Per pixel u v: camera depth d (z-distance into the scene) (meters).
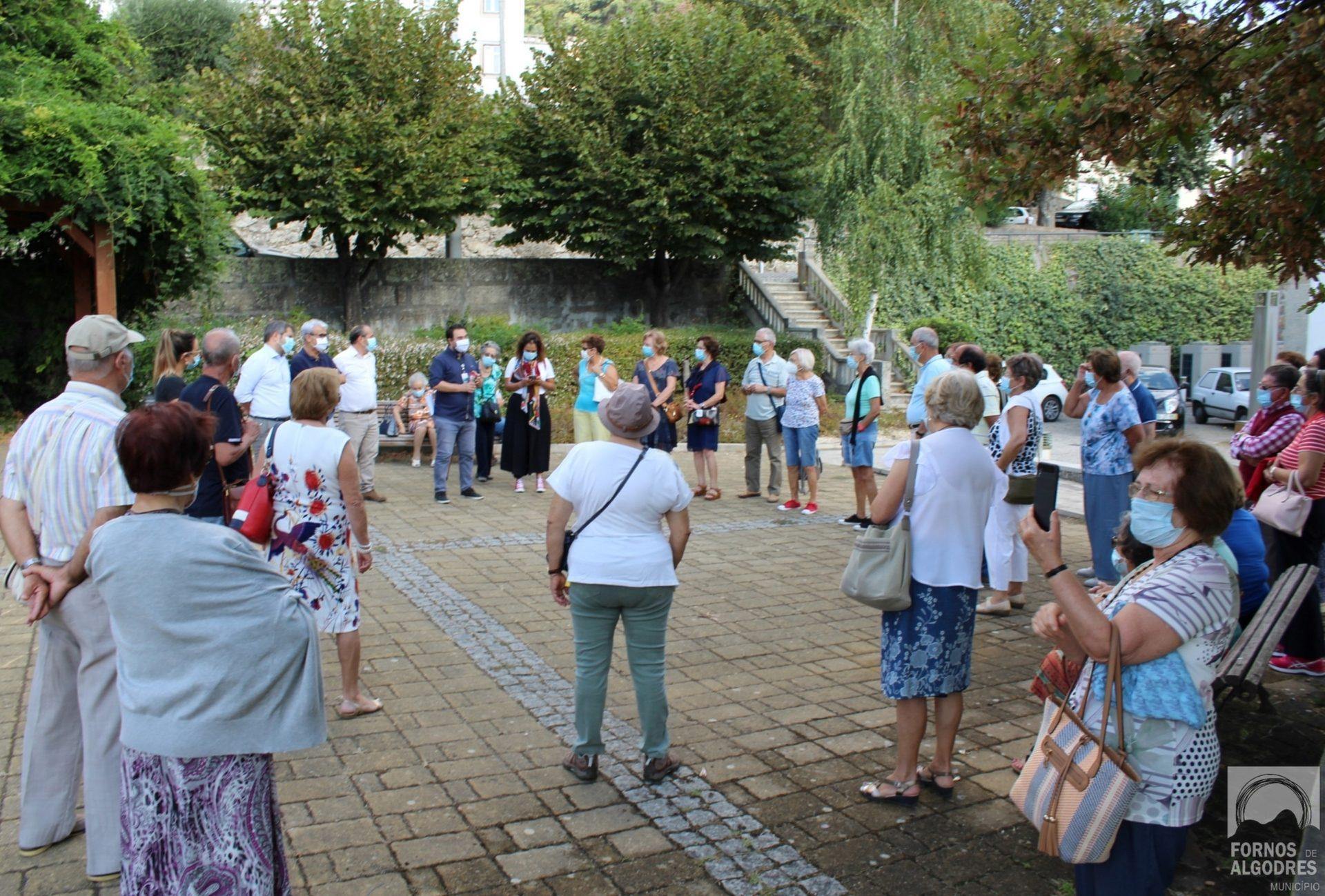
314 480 4.77
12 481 3.51
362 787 4.29
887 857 3.82
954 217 21.16
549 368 11.91
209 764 2.62
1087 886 2.84
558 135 21.75
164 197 13.91
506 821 4.03
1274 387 6.78
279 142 19.50
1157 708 2.68
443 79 20.38
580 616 4.33
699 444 11.75
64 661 3.70
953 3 20.27
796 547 9.28
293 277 21.30
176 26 31.69
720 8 23.33
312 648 2.79
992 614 7.22
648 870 3.69
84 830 3.88
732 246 23.12
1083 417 7.36
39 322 17.14
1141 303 31.38
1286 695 5.66
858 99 21.28
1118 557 3.27
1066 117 5.10
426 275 22.50
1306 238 5.32
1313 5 4.77
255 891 2.65
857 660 6.14
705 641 6.48
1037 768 2.81
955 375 4.27
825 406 10.90
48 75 14.27
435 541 9.12
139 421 2.67
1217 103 5.14
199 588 2.59
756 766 4.61
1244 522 5.09
